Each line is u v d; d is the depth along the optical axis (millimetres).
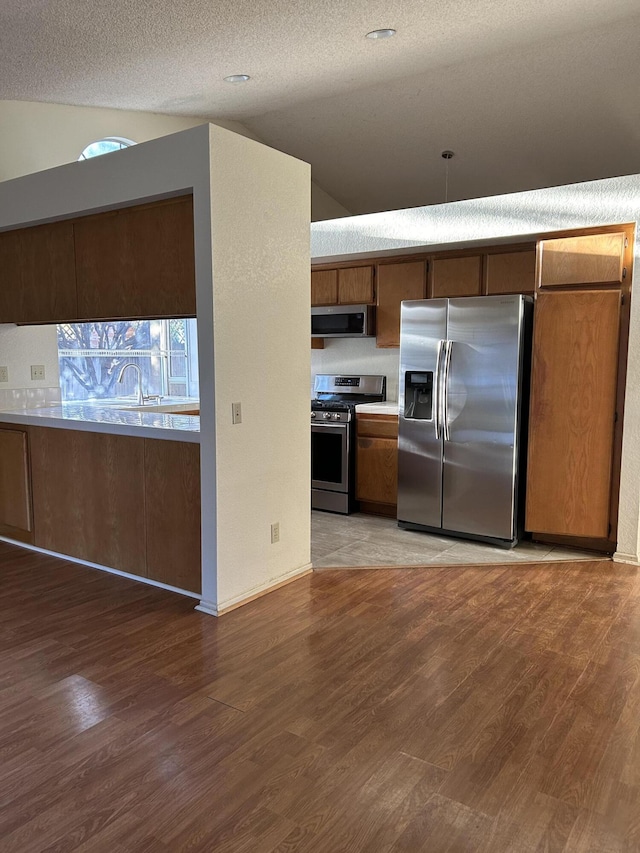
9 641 2814
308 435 3664
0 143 4160
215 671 2553
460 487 4379
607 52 4027
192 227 3137
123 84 4008
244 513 3244
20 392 4422
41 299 3869
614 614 3129
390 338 5234
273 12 3062
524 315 4125
